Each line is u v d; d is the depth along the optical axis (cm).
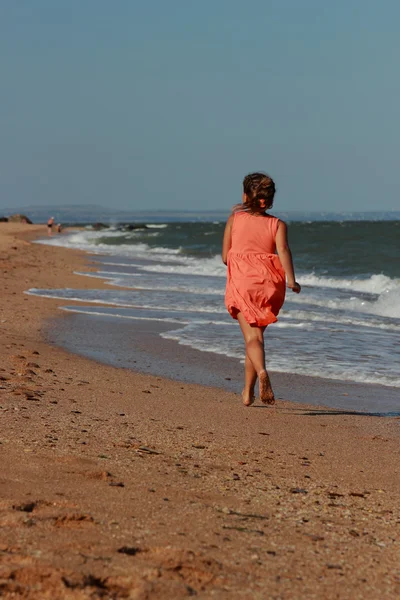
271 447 507
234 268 549
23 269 2227
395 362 909
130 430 518
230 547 276
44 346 955
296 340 1072
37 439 453
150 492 353
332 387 771
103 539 268
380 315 1415
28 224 9056
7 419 509
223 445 500
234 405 663
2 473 360
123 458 427
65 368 803
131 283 2016
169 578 234
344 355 955
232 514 329
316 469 453
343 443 532
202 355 940
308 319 1333
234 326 1197
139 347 991
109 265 2841
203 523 306
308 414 640
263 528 310
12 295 1544
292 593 236
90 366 833
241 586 237
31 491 330
